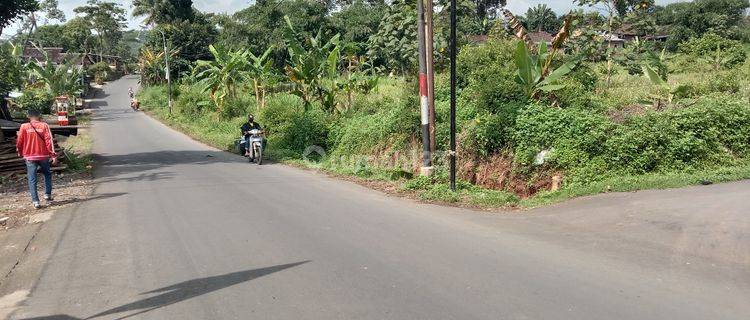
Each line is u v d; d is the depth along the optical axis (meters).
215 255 5.92
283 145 19.00
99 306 4.57
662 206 7.25
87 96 71.06
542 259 5.55
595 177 10.22
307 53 20.30
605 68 20.78
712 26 55.31
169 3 68.19
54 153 9.28
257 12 50.41
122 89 80.62
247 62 30.28
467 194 9.78
